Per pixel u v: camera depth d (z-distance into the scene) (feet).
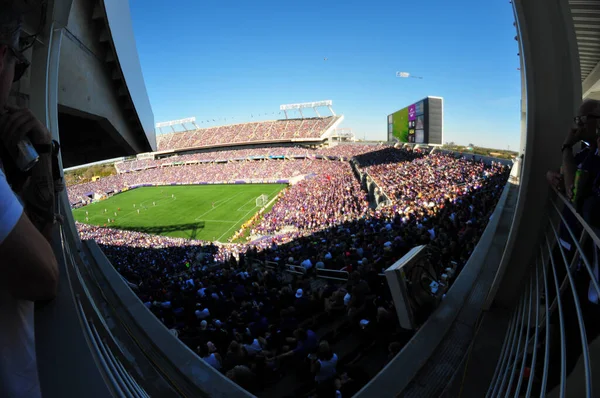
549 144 10.47
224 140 318.24
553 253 10.69
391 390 9.96
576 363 7.43
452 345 11.60
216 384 10.61
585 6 14.15
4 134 4.27
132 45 35.19
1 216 2.67
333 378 14.79
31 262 2.89
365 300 21.09
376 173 124.67
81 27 25.81
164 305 31.12
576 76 9.80
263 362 17.54
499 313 12.57
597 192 6.80
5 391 3.26
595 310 7.21
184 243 103.30
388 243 36.42
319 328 23.30
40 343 4.78
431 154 139.74
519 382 6.77
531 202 11.21
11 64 3.64
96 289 14.84
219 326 23.34
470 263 17.63
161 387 9.78
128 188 243.81
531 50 10.09
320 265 37.22
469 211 47.83
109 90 32.32
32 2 12.02
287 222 109.91
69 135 34.91
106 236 118.32
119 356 9.04
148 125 40.60
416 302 12.95
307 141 286.25
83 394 4.00
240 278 40.93
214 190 203.10
